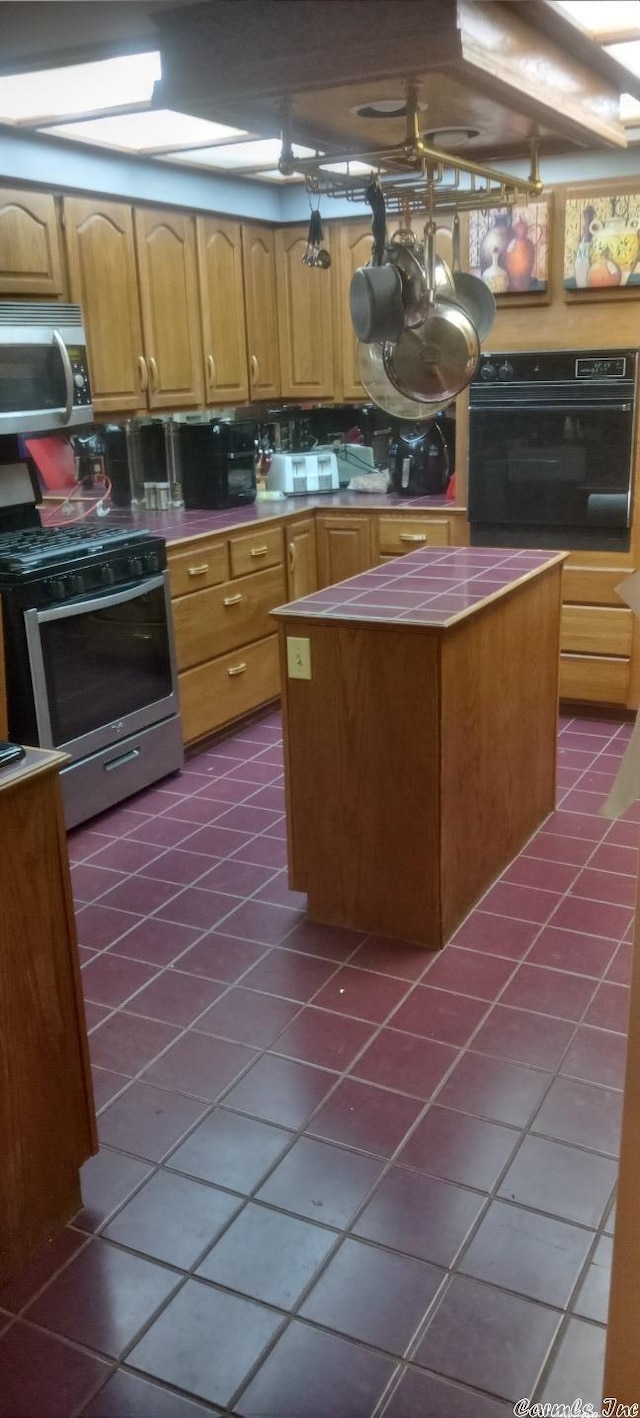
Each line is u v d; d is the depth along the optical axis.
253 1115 2.18
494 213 4.27
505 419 4.40
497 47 2.11
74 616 3.41
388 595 2.85
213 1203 1.96
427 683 2.55
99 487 4.72
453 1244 1.84
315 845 2.85
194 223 4.50
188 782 4.02
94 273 3.99
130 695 3.74
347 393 5.11
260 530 4.49
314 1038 2.41
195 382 4.61
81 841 3.51
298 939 2.84
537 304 4.31
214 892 3.12
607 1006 2.50
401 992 2.58
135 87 2.99
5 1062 1.75
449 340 2.95
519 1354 1.64
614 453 4.26
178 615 4.03
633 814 3.56
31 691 3.29
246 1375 1.62
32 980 1.78
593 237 4.12
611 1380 1.29
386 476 5.26
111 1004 2.57
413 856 2.72
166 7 2.12
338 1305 1.74
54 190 3.80
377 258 2.71
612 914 2.91
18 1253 1.83
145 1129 2.15
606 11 2.26
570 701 4.66
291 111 2.36
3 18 2.20
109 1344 1.68
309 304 5.07
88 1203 1.97
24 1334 1.71
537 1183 1.97
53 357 3.63
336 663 2.65
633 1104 1.18
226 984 2.64
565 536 4.44
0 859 1.69
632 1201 1.21
